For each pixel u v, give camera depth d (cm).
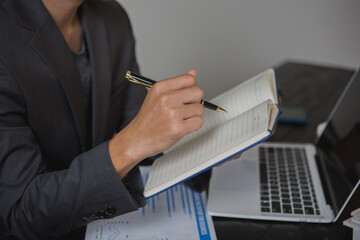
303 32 282
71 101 88
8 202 71
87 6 98
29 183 73
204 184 86
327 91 139
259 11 270
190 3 255
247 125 65
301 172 92
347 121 90
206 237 72
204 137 72
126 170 71
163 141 64
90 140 106
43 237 73
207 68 278
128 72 72
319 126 110
